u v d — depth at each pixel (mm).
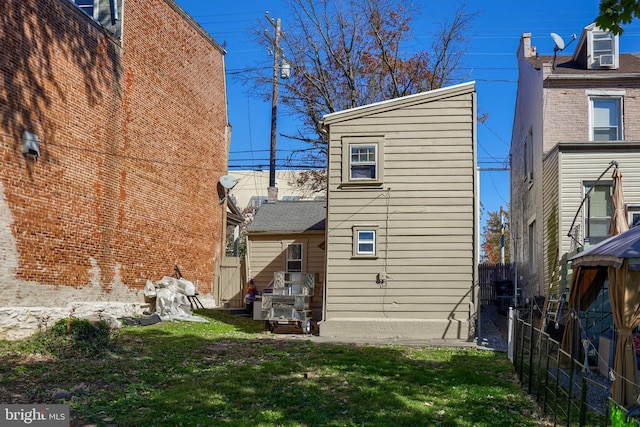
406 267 17719
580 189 17953
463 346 16109
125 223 19078
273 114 30547
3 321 13531
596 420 7250
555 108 20141
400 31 31578
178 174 22922
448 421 8703
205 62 25641
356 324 17578
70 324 13695
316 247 24297
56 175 15688
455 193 17781
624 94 19875
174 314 19953
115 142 18562
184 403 9273
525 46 24609
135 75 19828
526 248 24125
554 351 9430
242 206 57000
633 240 10609
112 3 19062
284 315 18516
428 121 18062
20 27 14516
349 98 32000
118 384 10383
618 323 10195
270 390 10188
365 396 9984
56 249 15633
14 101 14250
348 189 18141
